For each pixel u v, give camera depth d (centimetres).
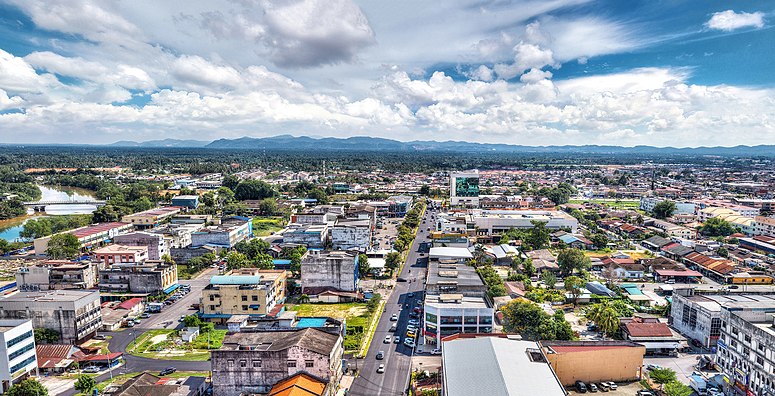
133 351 13662
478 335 12138
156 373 12275
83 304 14200
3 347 11150
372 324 15525
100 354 13175
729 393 11175
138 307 16662
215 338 14550
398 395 11181
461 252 19962
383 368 12344
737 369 11469
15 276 19688
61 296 14350
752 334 10962
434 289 15138
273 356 10525
